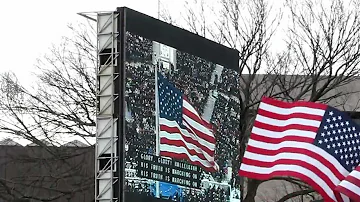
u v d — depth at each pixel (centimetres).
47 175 3572
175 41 2294
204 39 2430
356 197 1839
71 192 3384
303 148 1952
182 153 2272
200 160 2356
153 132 2169
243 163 1980
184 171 2272
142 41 2161
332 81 3988
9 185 3822
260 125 1992
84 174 3647
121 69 2086
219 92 2483
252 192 3328
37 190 3850
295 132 1970
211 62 2450
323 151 1945
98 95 2103
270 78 3750
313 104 1975
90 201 3806
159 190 2159
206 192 2370
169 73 2255
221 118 2486
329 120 1961
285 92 3475
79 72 3744
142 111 2136
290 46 3866
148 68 2177
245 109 3297
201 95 2395
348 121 1967
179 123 2280
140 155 2105
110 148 2059
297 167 1938
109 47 2112
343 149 1953
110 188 2034
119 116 2066
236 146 2558
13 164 3834
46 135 3550
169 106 2242
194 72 2369
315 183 1928
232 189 2512
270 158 1970
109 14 2119
